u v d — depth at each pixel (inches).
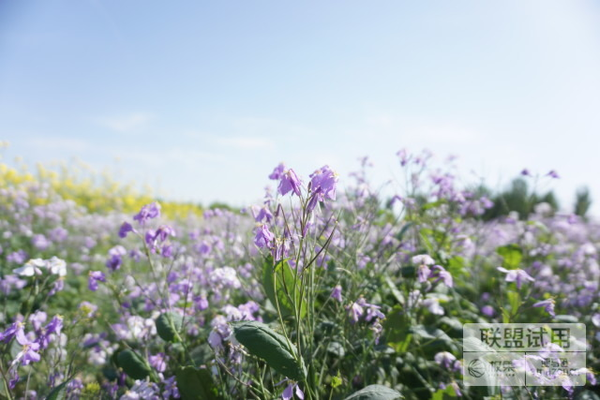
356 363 16.0
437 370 18.2
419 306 19.7
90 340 20.3
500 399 15.2
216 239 23.8
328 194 11.5
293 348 12.2
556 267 35.0
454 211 28.5
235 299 22.4
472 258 29.2
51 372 16.8
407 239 25.5
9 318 22.5
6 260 33.8
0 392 14.6
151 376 15.8
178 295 20.3
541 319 20.0
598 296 26.0
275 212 15.5
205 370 14.1
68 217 54.7
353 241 20.6
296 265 12.0
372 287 18.9
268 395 13.2
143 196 102.3
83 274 37.1
